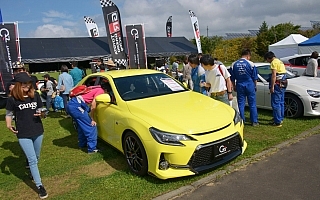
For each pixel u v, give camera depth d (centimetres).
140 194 331
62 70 820
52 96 894
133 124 375
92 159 457
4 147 576
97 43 1791
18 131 345
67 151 513
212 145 341
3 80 868
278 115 562
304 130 531
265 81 677
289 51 1817
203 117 371
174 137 335
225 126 364
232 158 368
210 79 519
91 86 516
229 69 664
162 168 345
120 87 468
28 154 346
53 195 351
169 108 397
